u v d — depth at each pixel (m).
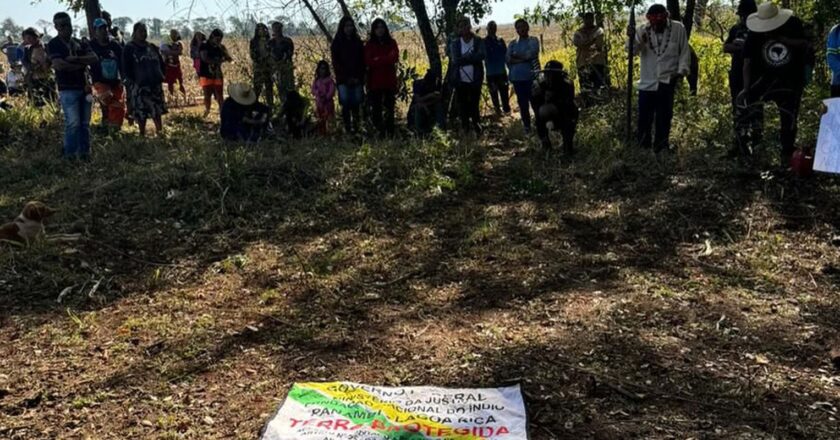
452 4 11.05
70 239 5.68
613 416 3.36
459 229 6.15
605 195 6.81
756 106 7.04
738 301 4.60
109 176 7.47
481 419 3.29
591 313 4.44
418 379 3.74
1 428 3.36
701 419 3.32
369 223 6.27
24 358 4.03
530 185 7.09
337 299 4.77
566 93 7.94
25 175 7.89
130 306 4.73
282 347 4.13
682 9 12.58
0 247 5.41
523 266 5.27
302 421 3.30
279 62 10.45
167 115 12.30
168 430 3.32
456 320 4.43
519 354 3.95
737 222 5.94
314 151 8.03
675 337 4.13
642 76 7.71
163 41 14.88
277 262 5.48
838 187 6.44
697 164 7.20
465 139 8.92
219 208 6.50
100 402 3.58
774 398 3.50
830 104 5.60
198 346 4.14
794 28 6.85
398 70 11.30
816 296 4.68
